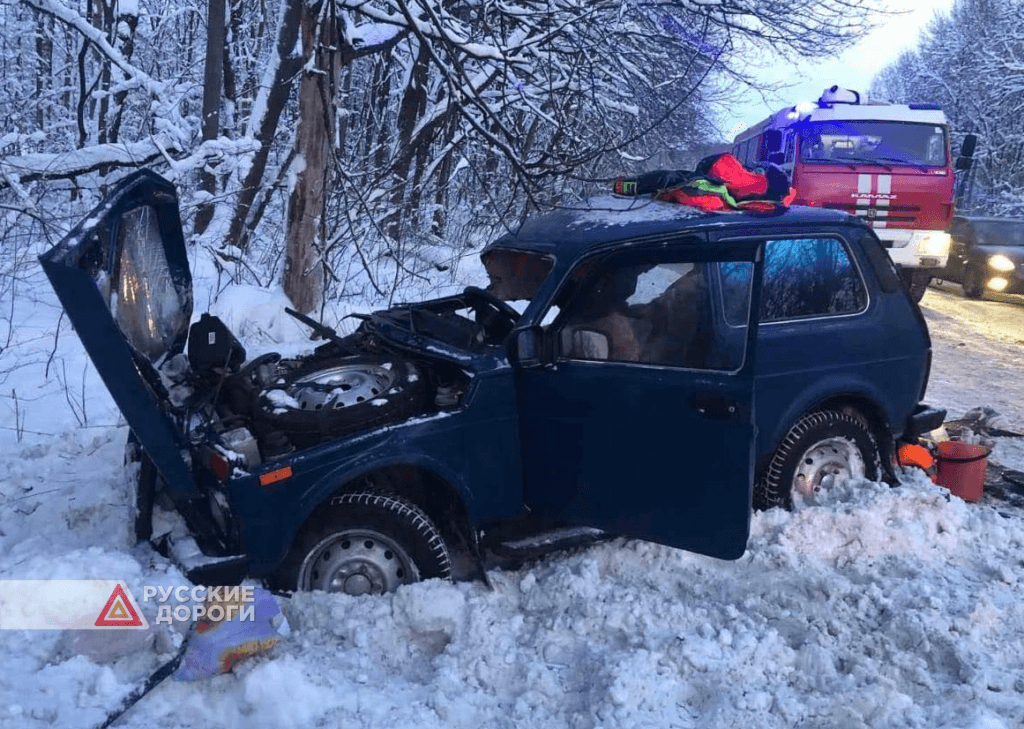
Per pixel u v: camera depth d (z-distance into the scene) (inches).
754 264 144.4
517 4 389.7
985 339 477.1
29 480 207.8
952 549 182.7
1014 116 1521.9
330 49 304.5
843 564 178.2
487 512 168.9
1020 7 1470.2
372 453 155.6
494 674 141.3
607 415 159.3
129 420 136.4
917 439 218.2
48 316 338.6
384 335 189.6
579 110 365.1
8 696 120.2
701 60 434.3
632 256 163.8
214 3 437.4
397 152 474.0
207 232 417.1
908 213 500.7
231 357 171.8
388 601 153.7
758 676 138.9
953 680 139.9
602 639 151.6
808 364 189.0
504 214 242.4
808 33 425.4
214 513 156.1
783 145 533.6
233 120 517.7
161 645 133.0
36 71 666.8
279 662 133.3
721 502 148.3
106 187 351.6
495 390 167.3
